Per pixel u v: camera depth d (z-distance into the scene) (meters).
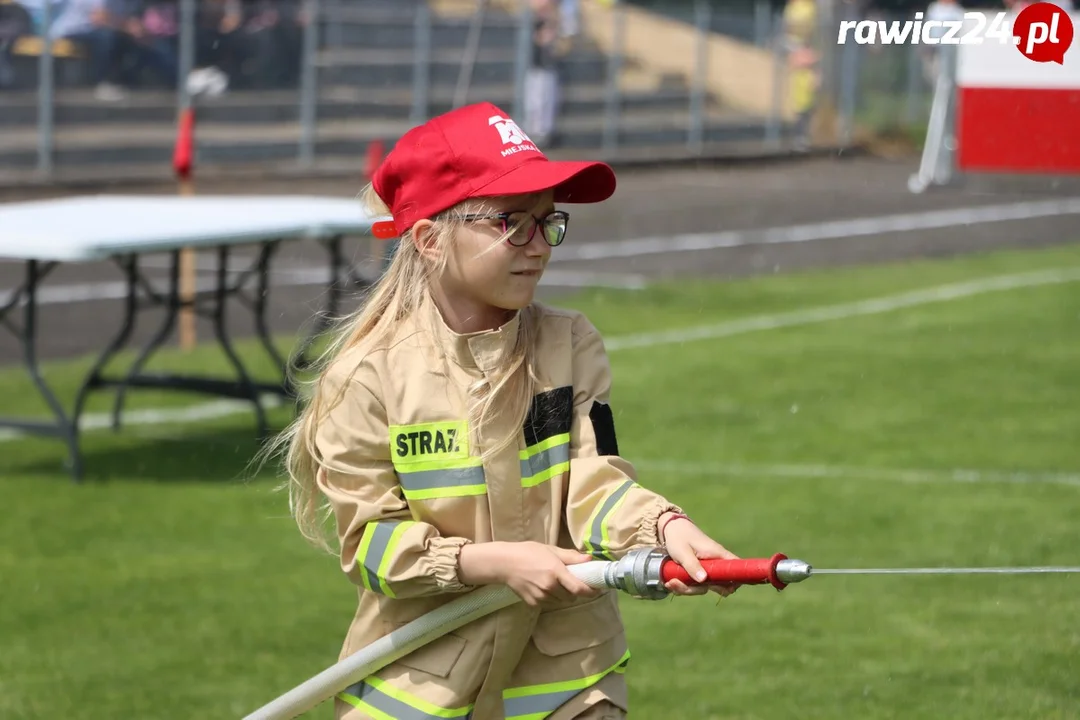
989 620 13.57
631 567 6.79
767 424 21.17
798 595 14.30
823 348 26.72
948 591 14.34
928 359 25.70
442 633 7.29
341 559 7.61
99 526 16.52
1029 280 34.75
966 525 16.33
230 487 18.12
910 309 30.81
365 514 7.29
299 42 57.47
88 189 47.78
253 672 12.41
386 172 7.54
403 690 7.38
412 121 61.22
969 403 22.50
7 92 51.56
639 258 38.38
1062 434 20.62
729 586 6.79
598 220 45.97
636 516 7.15
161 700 11.78
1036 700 11.70
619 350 26.45
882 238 42.47
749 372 24.62
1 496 17.64
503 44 65.44
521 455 7.34
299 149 56.91
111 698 11.81
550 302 31.48
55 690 11.98
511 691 7.36
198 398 22.83
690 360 25.59
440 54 63.81
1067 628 13.37
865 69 70.56
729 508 17.00
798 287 33.91
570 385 7.51
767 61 71.75
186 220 19.05
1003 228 44.69
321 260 36.41
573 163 7.23
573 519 7.36
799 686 12.07
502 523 7.27
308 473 7.77
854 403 22.45
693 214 47.47
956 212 48.44
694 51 71.50
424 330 7.39
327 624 13.58
